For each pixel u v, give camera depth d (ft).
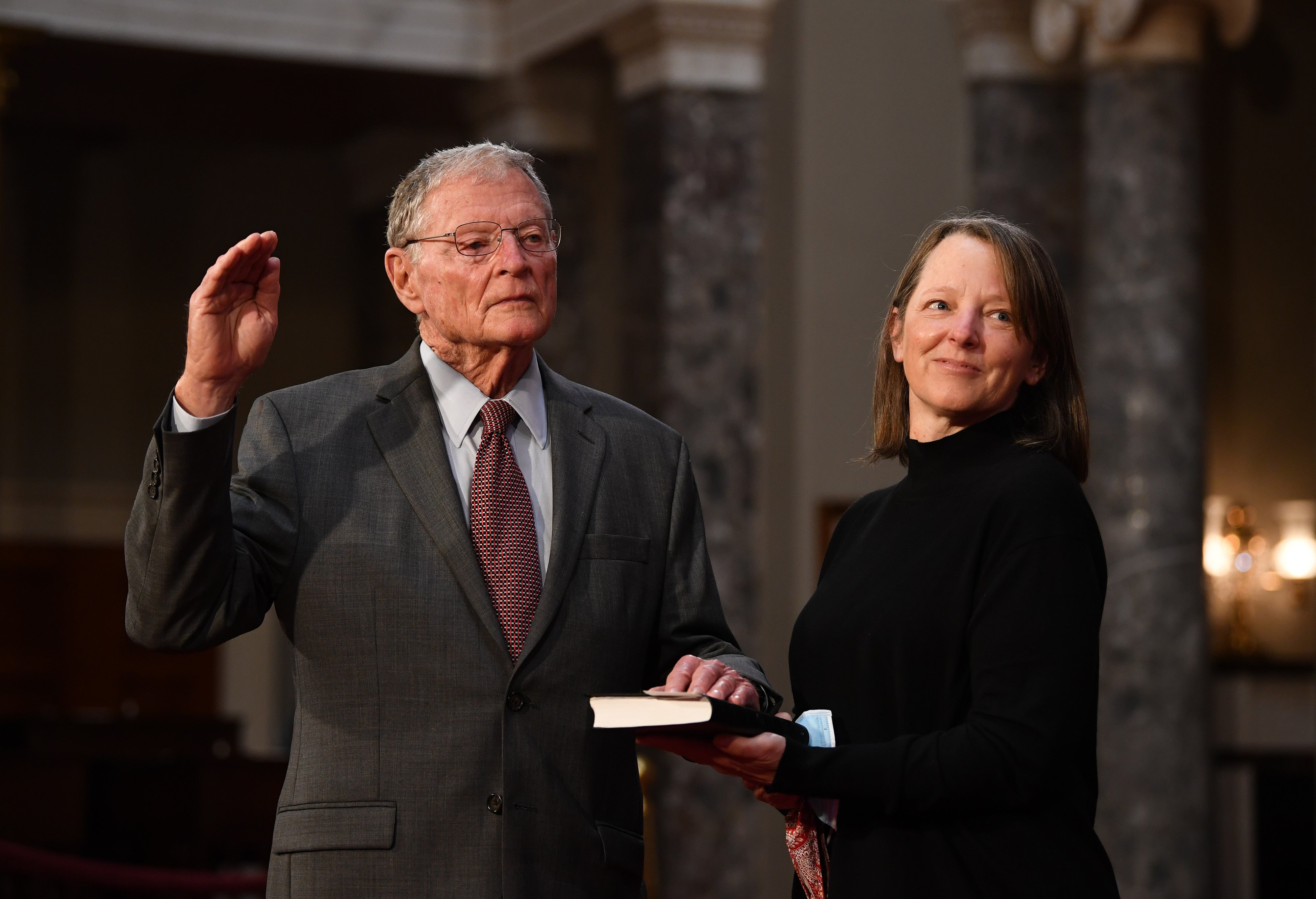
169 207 68.13
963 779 11.82
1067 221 44.47
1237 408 52.16
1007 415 13.34
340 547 13.60
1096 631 12.21
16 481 65.41
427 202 14.14
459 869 13.08
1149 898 39.50
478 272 13.83
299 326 69.00
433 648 13.43
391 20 52.49
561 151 54.29
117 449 67.10
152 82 56.49
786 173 45.91
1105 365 41.04
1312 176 53.36
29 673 65.36
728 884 43.55
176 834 42.42
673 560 14.97
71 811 42.16
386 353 66.39
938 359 13.08
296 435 14.14
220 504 12.62
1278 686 48.88
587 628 13.87
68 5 48.37
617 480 14.78
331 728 13.42
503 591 13.79
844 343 45.44
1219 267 52.16
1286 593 51.49
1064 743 11.80
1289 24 53.36
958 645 12.48
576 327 54.34
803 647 13.60
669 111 45.73
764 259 46.57
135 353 67.41
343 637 13.44
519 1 52.49
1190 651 40.06
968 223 13.44
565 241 54.34
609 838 13.78
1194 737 39.96
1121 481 40.57
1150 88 40.73
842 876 12.73
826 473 44.98
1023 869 12.03
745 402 46.11
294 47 51.39
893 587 12.98
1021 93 44.32
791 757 12.22
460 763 13.25
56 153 66.08
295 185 69.56
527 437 14.67
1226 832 46.65
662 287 45.62
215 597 12.82
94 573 66.49
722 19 45.78
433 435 14.21
